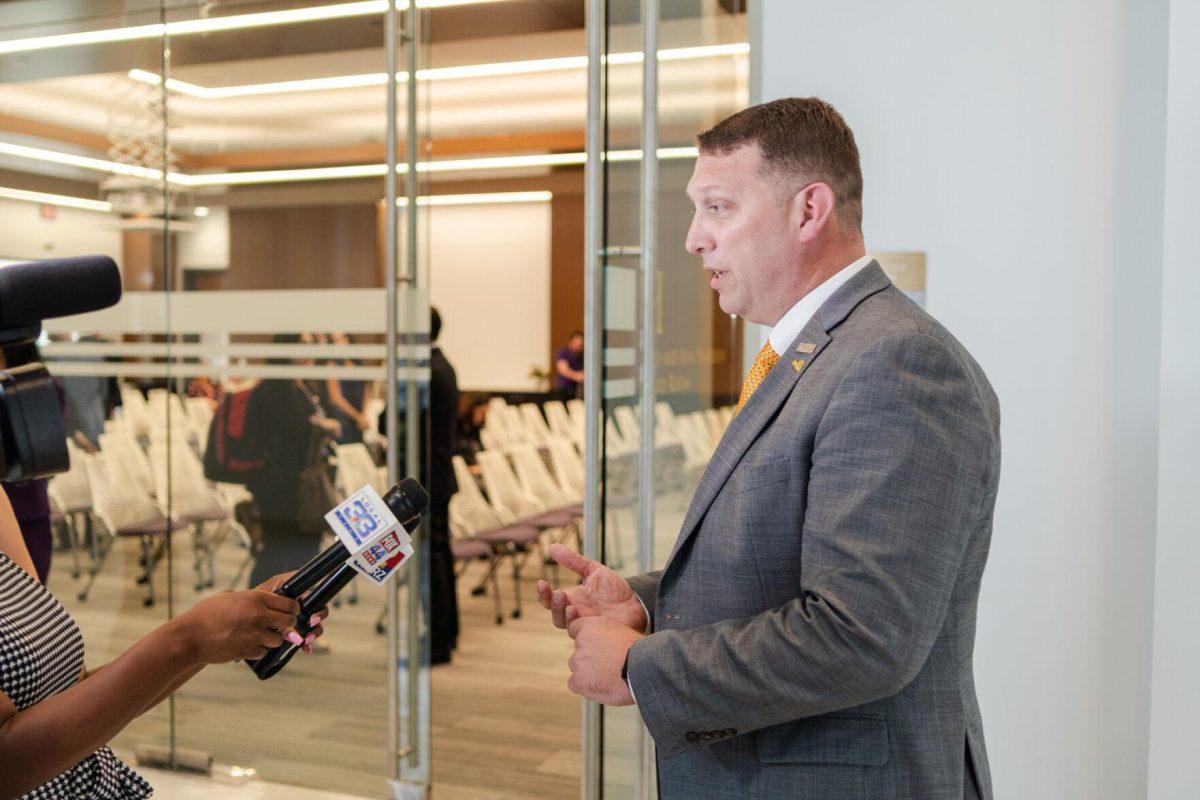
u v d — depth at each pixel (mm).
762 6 2641
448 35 6969
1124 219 2334
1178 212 2201
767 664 1140
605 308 2400
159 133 3666
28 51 3840
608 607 1481
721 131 1399
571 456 8273
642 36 2512
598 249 2373
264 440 3580
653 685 1191
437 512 5090
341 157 3402
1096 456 2377
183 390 3693
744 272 1387
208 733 3707
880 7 2467
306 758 3557
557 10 6422
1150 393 2338
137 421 3771
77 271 992
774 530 1273
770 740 1275
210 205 3615
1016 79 2387
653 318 2541
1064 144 2361
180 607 3746
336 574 1315
